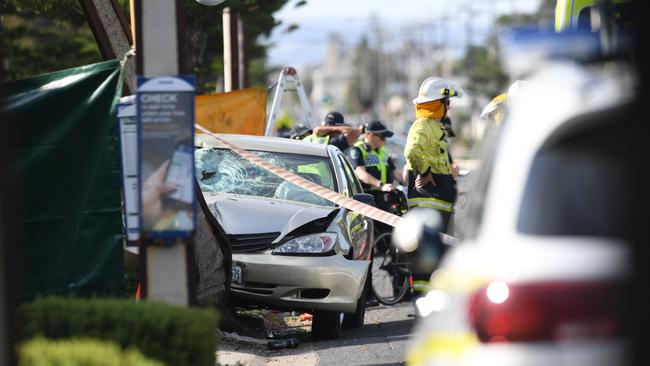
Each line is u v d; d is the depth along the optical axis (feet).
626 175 35.83
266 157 100.48
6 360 44.14
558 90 38.75
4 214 44.75
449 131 124.77
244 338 88.69
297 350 85.71
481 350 35.47
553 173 36.99
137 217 65.05
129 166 65.46
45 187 67.15
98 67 68.54
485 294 35.70
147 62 61.46
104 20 81.56
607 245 35.12
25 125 67.00
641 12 36.60
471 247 38.65
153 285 61.36
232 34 164.14
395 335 93.04
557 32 38.93
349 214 95.45
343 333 95.71
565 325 34.47
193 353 52.37
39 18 210.38
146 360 49.14
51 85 67.77
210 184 98.07
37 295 65.62
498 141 40.45
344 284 88.69
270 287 88.12
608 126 36.88
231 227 89.10
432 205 89.15
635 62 36.52
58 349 47.85
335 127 129.80
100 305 53.16
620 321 34.22
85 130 68.39
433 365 38.81
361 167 123.95
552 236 35.94
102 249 68.64
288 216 90.58
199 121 138.62
